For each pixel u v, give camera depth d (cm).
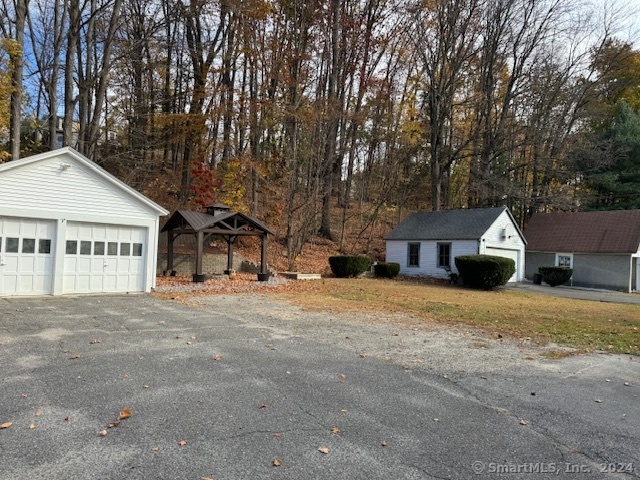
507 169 2895
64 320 848
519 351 714
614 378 573
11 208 1136
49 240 1208
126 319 881
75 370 534
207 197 2195
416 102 3123
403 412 437
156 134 2322
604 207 3052
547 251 2697
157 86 2578
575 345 767
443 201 3188
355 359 632
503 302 1473
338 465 328
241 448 350
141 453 336
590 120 3091
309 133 2264
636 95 3300
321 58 2472
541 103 2919
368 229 3097
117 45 2125
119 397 450
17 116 1552
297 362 604
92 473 305
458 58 2723
